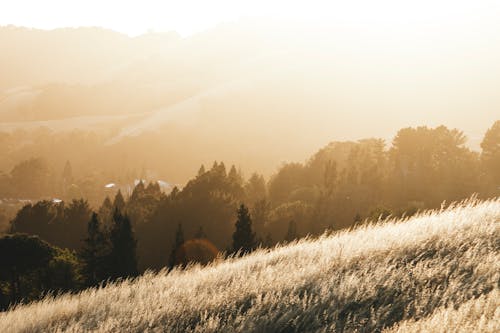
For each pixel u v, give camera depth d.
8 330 8.91
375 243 8.26
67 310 9.23
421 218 9.89
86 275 43.12
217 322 6.44
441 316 4.63
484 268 6.02
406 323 4.89
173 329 6.75
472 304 4.82
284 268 8.23
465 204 9.92
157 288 9.27
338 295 6.41
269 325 6.12
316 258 8.57
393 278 6.51
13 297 37.53
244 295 7.31
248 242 44.22
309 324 5.87
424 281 6.20
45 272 38.25
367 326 5.36
